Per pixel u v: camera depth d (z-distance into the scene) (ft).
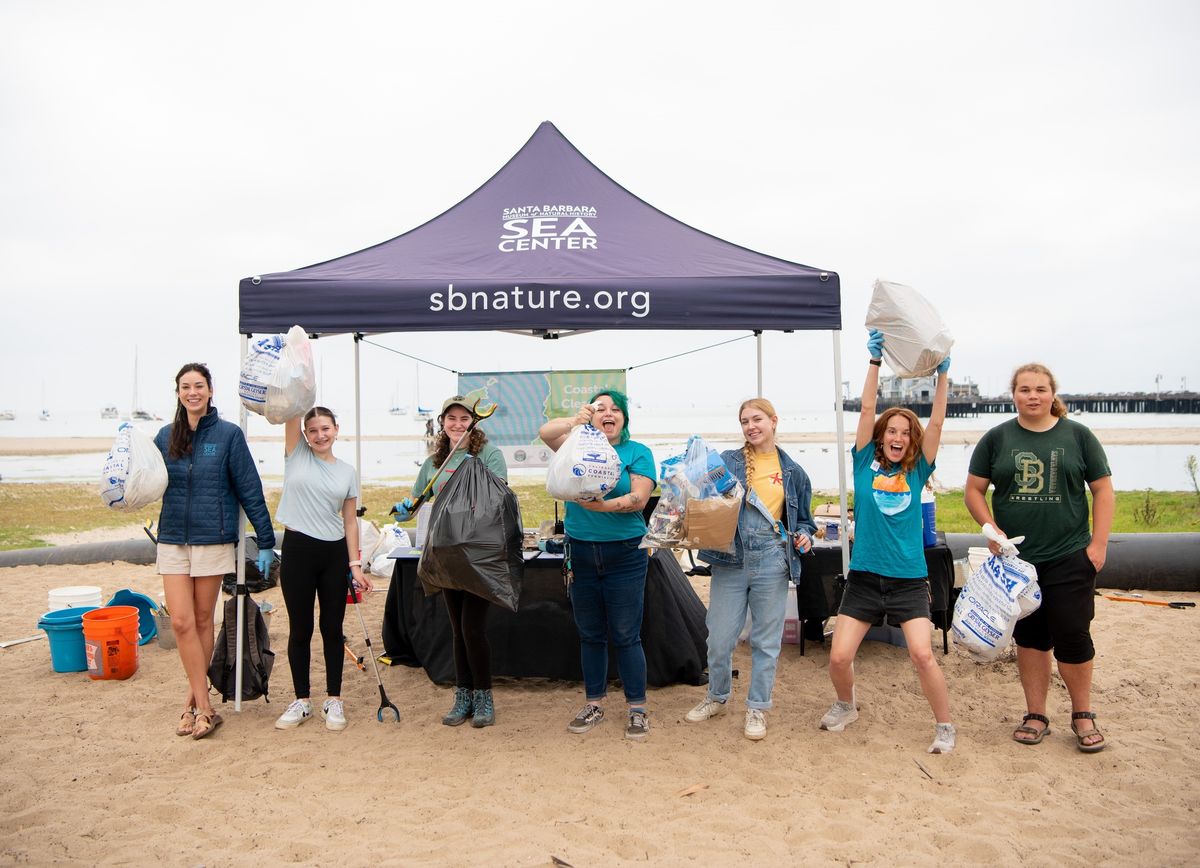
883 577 13.02
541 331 22.35
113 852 9.90
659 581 16.51
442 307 14.78
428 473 14.60
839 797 11.41
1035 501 12.65
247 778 12.20
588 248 16.58
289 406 13.51
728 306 14.80
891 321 12.90
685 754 12.98
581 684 16.81
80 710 15.47
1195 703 15.06
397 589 18.06
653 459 13.44
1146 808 10.85
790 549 13.42
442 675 16.67
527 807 11.14
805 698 15.79
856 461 13.46
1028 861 9.46
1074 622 12.46
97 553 32.30
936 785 11.69
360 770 12.50
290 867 9.52
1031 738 13.05
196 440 13.74
